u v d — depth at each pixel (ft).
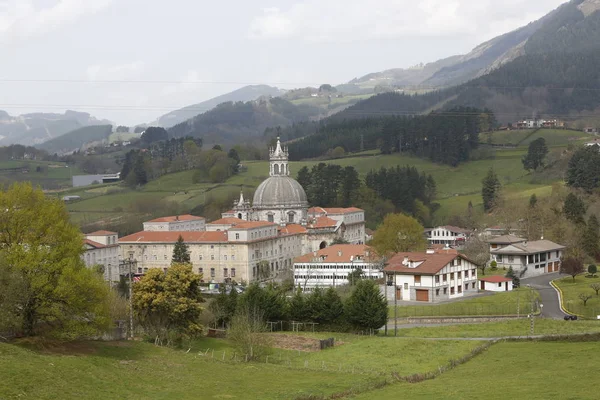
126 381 380.17
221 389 384.47
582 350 472.03
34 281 426.10
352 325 616.39
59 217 461.78
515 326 606.96
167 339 528.22
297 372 440.04
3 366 358.02
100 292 442.91
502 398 358.02
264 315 631.56
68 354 417.90
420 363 477.36
